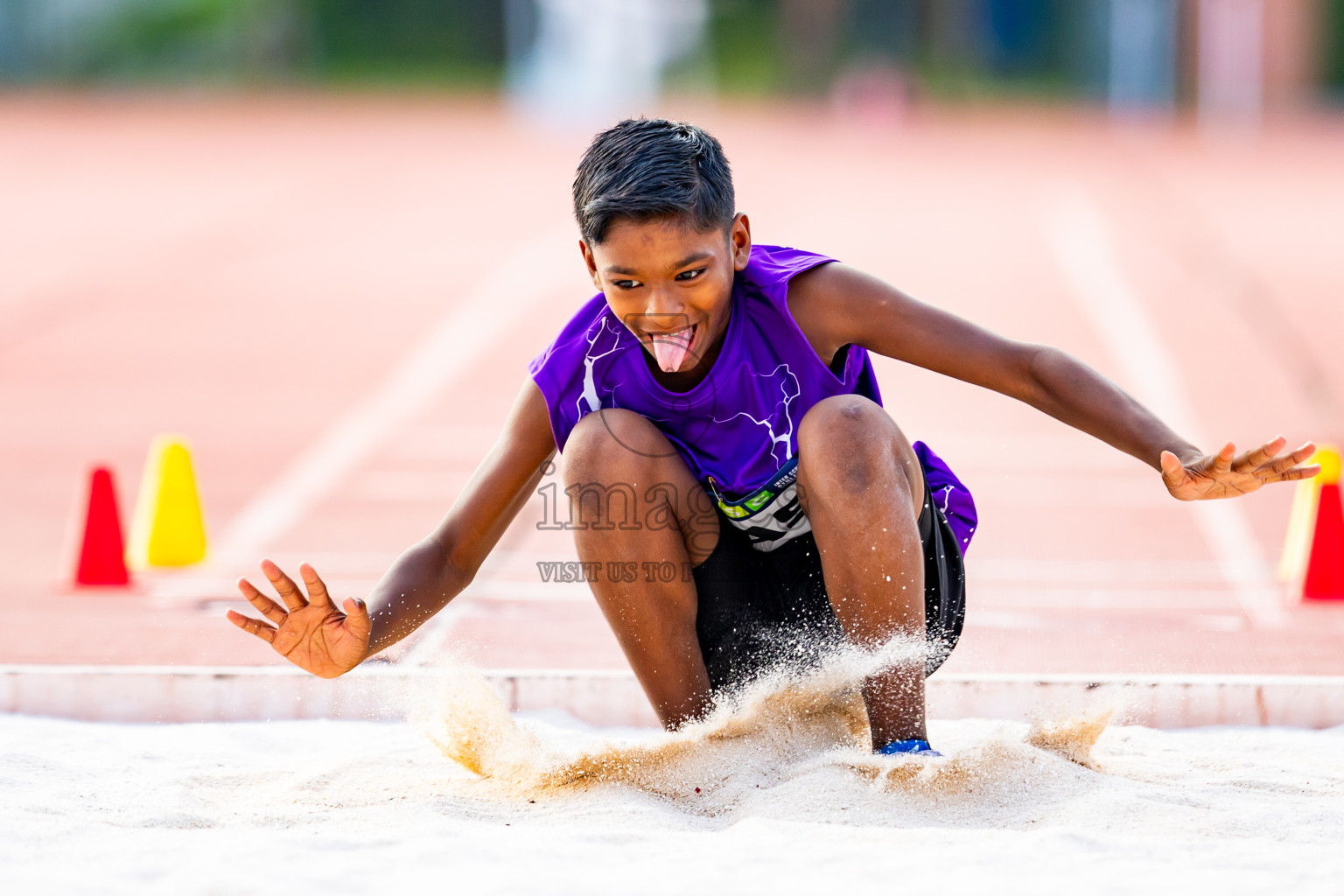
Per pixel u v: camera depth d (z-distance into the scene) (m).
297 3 148.25
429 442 27.05
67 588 17.98
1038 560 19.31
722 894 7.11
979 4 150.75
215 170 75.31
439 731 10.78
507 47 148.00
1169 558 19.38
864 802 8.83
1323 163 84.12
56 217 58.28
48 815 8.94
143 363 34.28
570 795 9.54
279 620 8.87
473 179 71.56
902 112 127.38
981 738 11.10
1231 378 31.98
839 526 9.06
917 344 9.84
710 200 9.19
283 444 26.81
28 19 142.00
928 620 10.09
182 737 11.89
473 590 17.53
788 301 9.96
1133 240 51.88
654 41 128.25
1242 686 12.16
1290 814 8.76
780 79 142.88
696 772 9.65
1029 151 91.50
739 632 10.30
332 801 9.67
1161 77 142.00
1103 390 9.55
